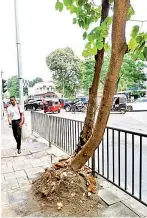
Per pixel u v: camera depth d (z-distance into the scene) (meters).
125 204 2.87
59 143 5.64
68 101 26.70
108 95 2.47
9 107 5.81
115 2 2.16
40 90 57.19
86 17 2.91
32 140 7.41
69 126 4.97
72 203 2.85
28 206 2.86
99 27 2.65
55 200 2.89
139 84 32.91
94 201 2.91
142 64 29.11
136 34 2.28
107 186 3.40
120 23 2.17
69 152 5.01
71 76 41.34
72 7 2.78
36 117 8.27
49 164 4.64
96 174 3.81
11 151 5.87
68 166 3.35
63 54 41.12
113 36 2.23
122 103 20.06
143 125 11.98
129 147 6.42
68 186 3.00
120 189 3.14
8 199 3.05
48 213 2.70
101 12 2.90
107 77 2.41
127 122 13.45
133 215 2.62
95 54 3.00
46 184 3.18
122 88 30.19
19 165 4.63
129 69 28.16
